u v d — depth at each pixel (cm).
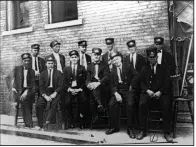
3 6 586
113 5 468
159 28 425
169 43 412
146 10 437
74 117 425
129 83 382
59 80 423
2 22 586
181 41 398
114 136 364
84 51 482
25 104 444
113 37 468
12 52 566
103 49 479
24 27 569
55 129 415
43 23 541
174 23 368
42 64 493
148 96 357
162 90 350
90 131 396
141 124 355
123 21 459
